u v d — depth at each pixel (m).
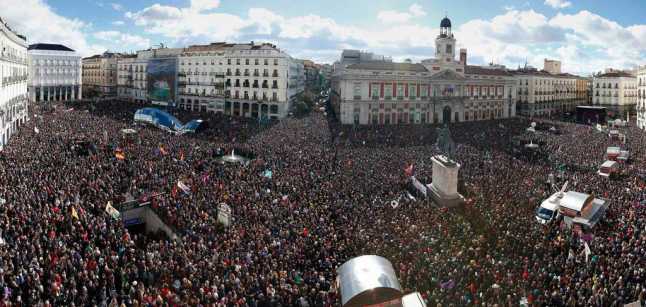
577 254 34.97
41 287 25.11
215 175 53.03
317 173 56.62
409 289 29.66
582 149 83.44
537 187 53.97
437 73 131.75
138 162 55.59
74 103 140.88
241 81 134.25
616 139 97.69
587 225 40.75
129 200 42.59
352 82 121.06
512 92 154.25
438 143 53.88
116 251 31.58
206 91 141.50
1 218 32.72
